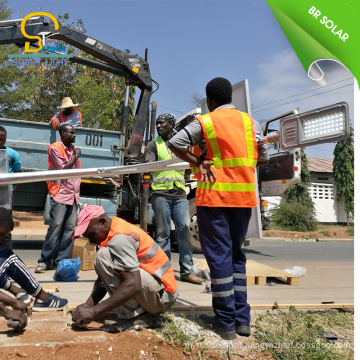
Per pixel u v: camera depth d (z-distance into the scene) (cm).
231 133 293
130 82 889
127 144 894
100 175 344
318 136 241
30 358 227
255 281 501
